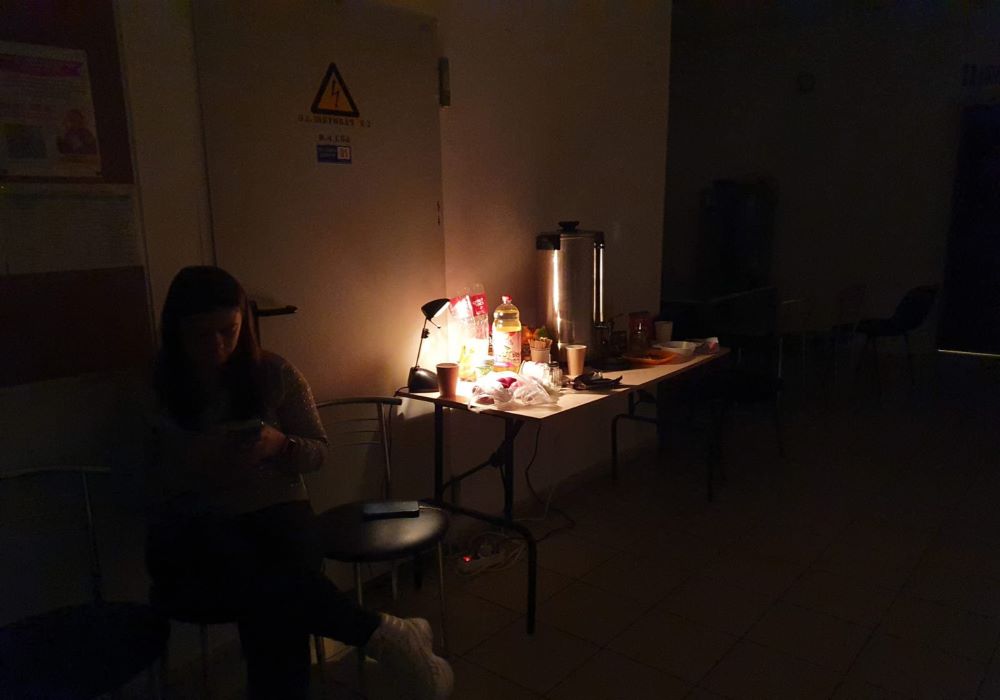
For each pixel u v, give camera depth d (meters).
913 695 2.02
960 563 2.78
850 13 6.46
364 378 2.49
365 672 2.03
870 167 6.65
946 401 5.12
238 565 1.63
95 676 1.35
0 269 1.65
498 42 2.85
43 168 1.70
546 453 3.38
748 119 7.20
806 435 4.40
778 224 7.20
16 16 1.62
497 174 2.93
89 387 1.83
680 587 2.62
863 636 2.31
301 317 2.28
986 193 6.19
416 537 1.91
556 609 2.48
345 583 2.51
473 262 2.87
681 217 7.73
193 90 1.96
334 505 2.45
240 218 2.10
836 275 6.98
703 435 4.42
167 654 1.82
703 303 4.62
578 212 3.39
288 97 2.17
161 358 1.72
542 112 3.11
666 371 2.82
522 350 2.83
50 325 1.74
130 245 1.87
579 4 3.24
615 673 2.13
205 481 1.75
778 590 2.59
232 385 1.77
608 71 3.47
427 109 2.58
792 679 2.10
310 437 1.90
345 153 2.33
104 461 1.88
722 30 7.01
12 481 1.73
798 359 6.45
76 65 1.73
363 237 2.42
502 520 2.33
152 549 1.69
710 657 2.21
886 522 3.16
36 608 1.80
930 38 6.20
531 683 2.09
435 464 2.59
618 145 3.60
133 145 1.85
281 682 1.63
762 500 3.42
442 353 2.75
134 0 1.82
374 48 2.38
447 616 2.44
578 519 3.22
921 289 5.20
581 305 2.93
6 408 1.69
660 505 3.37
